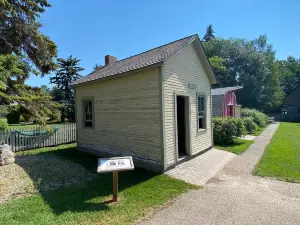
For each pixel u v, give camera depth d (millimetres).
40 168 6902
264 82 35156
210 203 4066
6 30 8523
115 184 4199
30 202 4215
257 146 10438
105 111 8305
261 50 41250
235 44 37094
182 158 7172
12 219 3475
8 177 5953
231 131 10875
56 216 3561
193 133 8023
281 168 6434
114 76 7371
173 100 6680
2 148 7527
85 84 9227
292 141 11742
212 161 7461
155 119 6277
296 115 35469
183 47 7062
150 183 5254
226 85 35812
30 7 9055
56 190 4930
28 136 10547
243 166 6844
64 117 26406
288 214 3584
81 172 6441
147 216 3572
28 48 9227
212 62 33188
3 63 6363
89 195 4508
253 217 3490
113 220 3428
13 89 7441
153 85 6289
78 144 10156
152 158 6438
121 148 7582
